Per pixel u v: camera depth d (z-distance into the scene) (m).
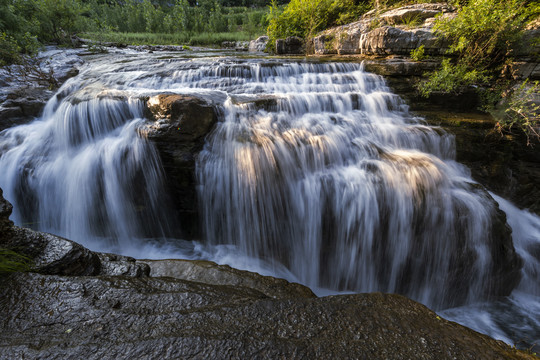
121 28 24.56
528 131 5.50
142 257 4.59
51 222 5.18
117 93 5.50
